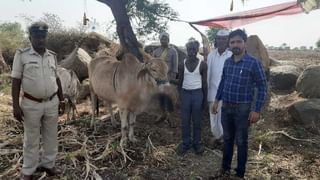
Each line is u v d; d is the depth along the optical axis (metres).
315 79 8.12
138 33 8.97
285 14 7.39
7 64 12.53
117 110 8.00
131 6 8.53
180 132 6.64
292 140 6.29
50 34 13.45
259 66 4.48
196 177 4.95
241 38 4.45
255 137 6.22
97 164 5.23
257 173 5.09
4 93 9.00
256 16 7.51
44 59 4.27
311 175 5.06
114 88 5.86
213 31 8.57
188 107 5.59
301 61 18.92
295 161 5.52
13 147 5.64
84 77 10.18
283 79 9.42
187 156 5.63
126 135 5.89
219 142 6.05
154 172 5.07
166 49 6.70
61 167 5.02
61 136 6.16
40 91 4.25
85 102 9.09
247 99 4.54
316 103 6.96
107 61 6.35
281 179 4.94
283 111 7.48
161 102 5.42
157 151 5.65
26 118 4.35
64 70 6.96
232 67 4.60
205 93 5.61
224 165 4.95
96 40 12.78
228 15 7.61
